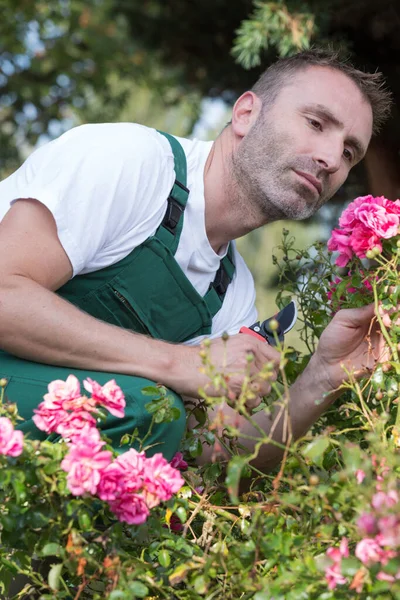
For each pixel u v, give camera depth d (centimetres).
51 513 146
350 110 206
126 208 191
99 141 193
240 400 148
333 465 183
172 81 506
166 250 198
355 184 399
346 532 145
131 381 177
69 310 179
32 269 179
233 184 207
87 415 152
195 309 210
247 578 148
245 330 208
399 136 351
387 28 352
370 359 199
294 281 244
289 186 204
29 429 172
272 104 207
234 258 228
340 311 196
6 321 174
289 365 215
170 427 177
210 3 412
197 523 186
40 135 567
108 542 150
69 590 166
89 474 141
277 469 218
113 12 487
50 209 181
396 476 145
